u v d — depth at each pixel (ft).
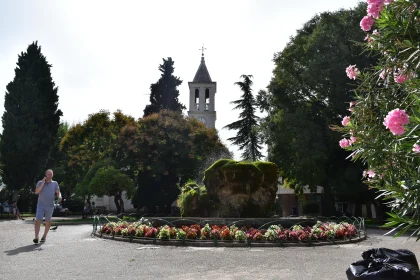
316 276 22.30
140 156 104.47
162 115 113.09
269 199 50.85
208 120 181.16
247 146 144.97
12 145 122.42
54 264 25.27
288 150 94.73
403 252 17.15
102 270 23.65
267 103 106.42
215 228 40.27
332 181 89.35
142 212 118.21
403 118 12.25
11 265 24.50
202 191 52.21
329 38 84.02
